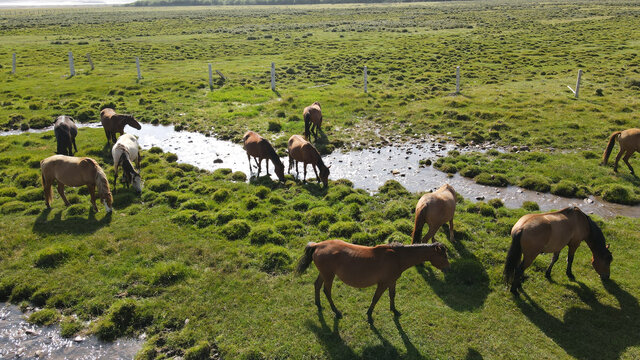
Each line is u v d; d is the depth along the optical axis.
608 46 39.62
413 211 12.12
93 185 11.74
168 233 10.80
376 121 21.38
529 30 54.22
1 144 17.41
